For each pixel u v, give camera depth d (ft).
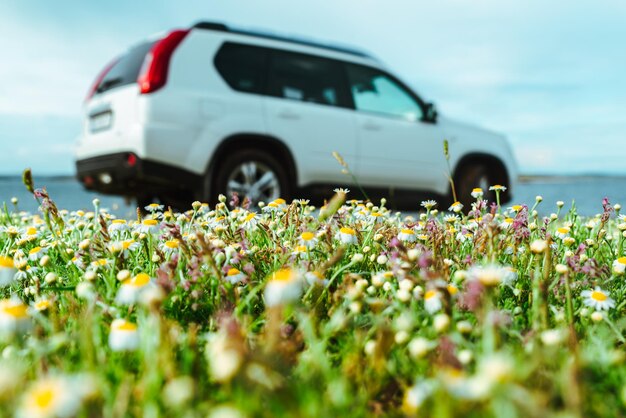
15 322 4.56
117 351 4.83
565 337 5.16
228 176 18.29
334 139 20.38
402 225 8.98
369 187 21.39
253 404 3.53
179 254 6.72
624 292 6.80
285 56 20.01
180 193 19.10
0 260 6.23
